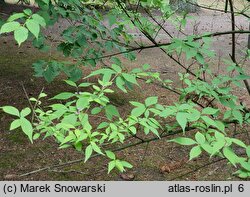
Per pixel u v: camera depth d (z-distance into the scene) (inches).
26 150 141.3
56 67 140.3
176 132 93.3
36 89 191.5
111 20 108.3
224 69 227.9
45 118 75.7
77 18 138.9
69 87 197.2
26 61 233.3
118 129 73.8
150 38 109.7
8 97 179.9
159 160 140.3
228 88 92.7
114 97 187.8
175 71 234.4
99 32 150.5
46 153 140.1
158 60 256.4
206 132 83.0
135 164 136.9
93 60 137.3
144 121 72.3
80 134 67.9
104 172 131.7
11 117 163.2
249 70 227.1
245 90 204.4
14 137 149.1
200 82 93.2
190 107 72.0
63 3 132.7
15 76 206.4
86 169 132.6
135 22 112.6
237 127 157.8
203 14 440.8
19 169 130.3
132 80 73.3
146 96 193.9
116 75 74.8
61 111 73.5
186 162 139.6
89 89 194.7
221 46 301.1
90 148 64.7
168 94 198.8
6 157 136.6
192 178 130.0
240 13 112.6
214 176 130.9
